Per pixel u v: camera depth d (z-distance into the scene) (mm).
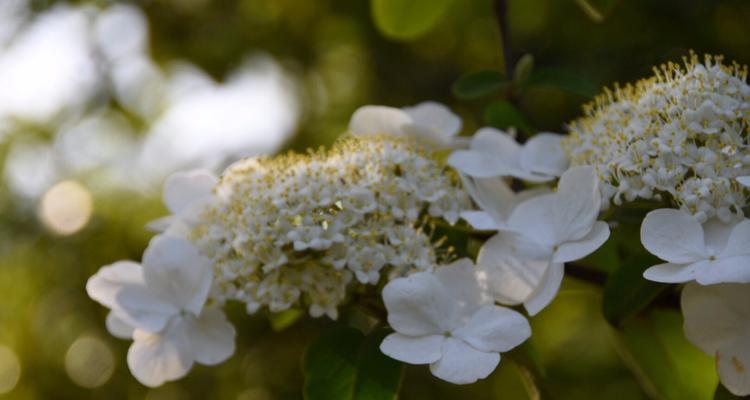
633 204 594
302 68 1440
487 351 576
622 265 598
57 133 1258
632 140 589
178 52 1407
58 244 1214
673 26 1211
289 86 1431
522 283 586
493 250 591
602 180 590
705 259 567
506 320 580
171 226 615
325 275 592
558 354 1199
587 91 645
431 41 1378
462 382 572
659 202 590
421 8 697
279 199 593
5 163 1216
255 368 1205
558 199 591
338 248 591
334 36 1445
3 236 1200
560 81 649
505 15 668
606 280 612
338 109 1386
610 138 596
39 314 1233
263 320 1143
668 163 582
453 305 583
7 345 1232
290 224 592
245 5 1433
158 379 600
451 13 1309
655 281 583
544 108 1216
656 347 625
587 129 611
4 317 1231
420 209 605
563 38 1275
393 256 592
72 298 1219
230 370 1204
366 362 590
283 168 605
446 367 575
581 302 1185
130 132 1298
